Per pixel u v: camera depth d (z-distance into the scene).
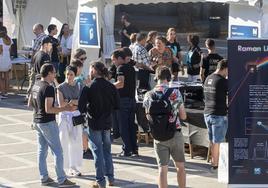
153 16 77.75
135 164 20.31
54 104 17.56
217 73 18.55
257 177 14.15
